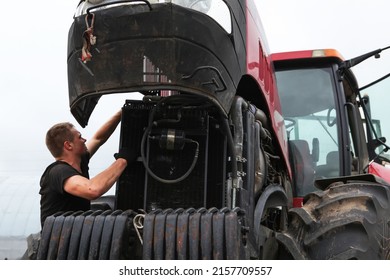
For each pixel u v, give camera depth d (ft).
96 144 15.01
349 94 22.67
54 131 13.70
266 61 14.97
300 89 20.99
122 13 11.30
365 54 19.65
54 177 12.63
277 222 15.48
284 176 16.57
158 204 12.53
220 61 11.66
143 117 13.06
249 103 13.69
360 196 13.32
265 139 14.43
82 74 11.73
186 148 12.60
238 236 10.59
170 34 11.12
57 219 11.30
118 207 12.87
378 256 12.66
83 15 11.75
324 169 20.15
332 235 12.81
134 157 12.81
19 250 29.76
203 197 12.40
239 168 12.28
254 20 14.14
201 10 11.62
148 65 11.21
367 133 22.22
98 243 10.97
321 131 20.52
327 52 20.70
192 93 11.31
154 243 10.65
